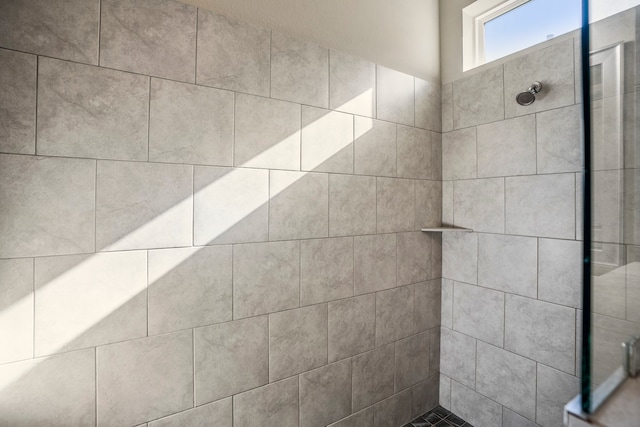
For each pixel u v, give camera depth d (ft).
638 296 1.74
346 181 5.09
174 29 3.75
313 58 4.76
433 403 6.29
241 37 4.17
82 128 3.30
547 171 4.86
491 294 5.56
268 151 4.37
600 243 1.68
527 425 5.08
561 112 4.72
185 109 3.81
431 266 6.22
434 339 6.28
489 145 5.59
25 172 3.08
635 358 1.70
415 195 5.95
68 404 3.28
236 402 4.21
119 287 3.50
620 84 1.74
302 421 4.73
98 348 3.41
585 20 1.68
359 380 5.30
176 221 3.78
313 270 4.78
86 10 3.31
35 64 3.11
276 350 4.49
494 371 5.51
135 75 3.54
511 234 5.29
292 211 4.58
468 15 6.04
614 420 1.52
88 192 3.34
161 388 3.73
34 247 3.13
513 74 5.27
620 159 1.74
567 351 4.64
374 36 5.46
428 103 6.14
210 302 4.00
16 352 3.07
